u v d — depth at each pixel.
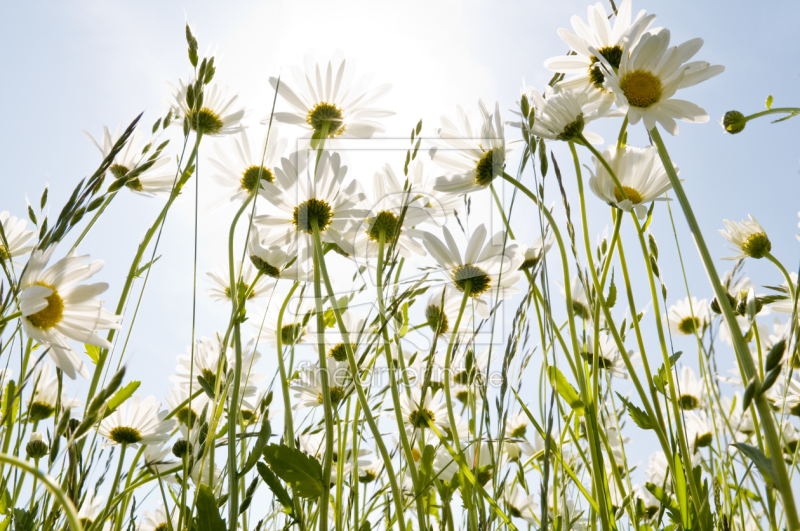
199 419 0.43
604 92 0.50
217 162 0.55
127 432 0.50
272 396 0.46
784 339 0.34
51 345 0.42
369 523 0.44
